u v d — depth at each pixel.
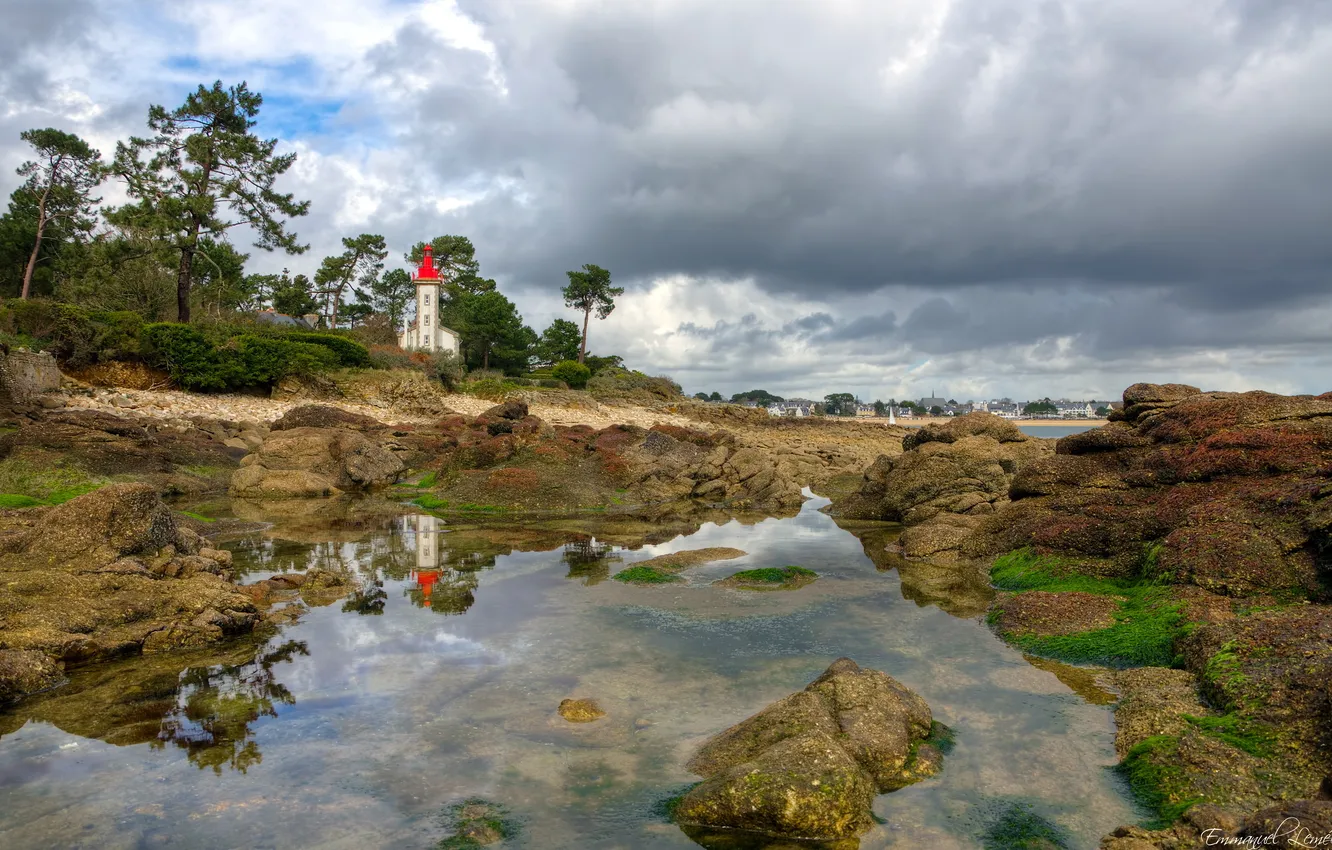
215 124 52.41
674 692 9.79
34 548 12.47
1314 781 6.84
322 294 98.19
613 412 67.00
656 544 20.64
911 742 8.19
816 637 12.18
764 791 6.60
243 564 16.89
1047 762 7.89
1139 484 17.22
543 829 6.61
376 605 13.80
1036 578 15.48
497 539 20.92
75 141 60.53
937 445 25.92
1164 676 9.76
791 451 44.12
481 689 9.81
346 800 7.04
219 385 45.72
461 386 64.69
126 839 6.36
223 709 9.12
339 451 32.12
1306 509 12.66
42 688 9.67
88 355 42.28
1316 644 8.61
